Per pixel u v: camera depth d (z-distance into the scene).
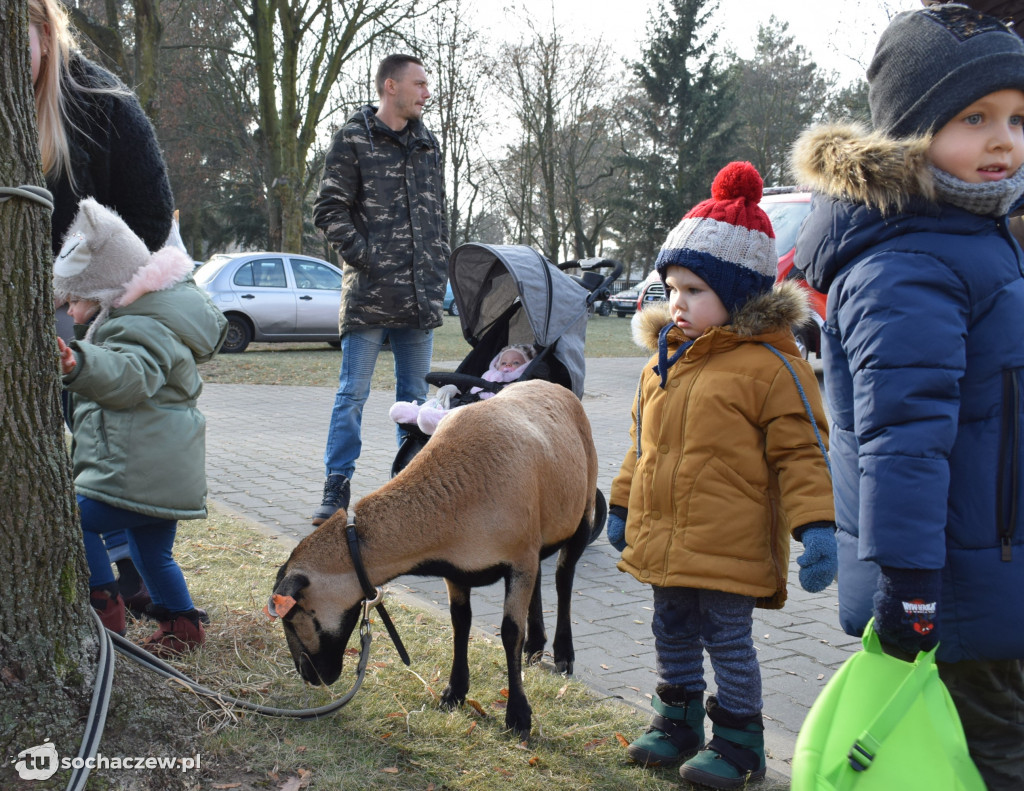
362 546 2.92
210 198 42.31
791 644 4.08
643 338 3.12
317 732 2.96
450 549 3.01
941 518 1.94
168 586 3.46
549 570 5.15
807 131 2.35
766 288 2.86
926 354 1.98
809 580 2.52
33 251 2.39
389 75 5.73
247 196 41.22
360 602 2.97
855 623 2.27
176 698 2.79
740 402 2.74
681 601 2.91
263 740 2.85
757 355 2.77
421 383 6.24
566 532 3.51
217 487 6.74
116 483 3.17
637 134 48.25
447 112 35.62
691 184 45.03
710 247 2.78
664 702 2.98
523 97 38.38
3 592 2.38
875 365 2.03
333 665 2.97
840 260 2.23
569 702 3.34
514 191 47.69
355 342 5.88
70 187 3.59
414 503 2.98
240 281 16.25
